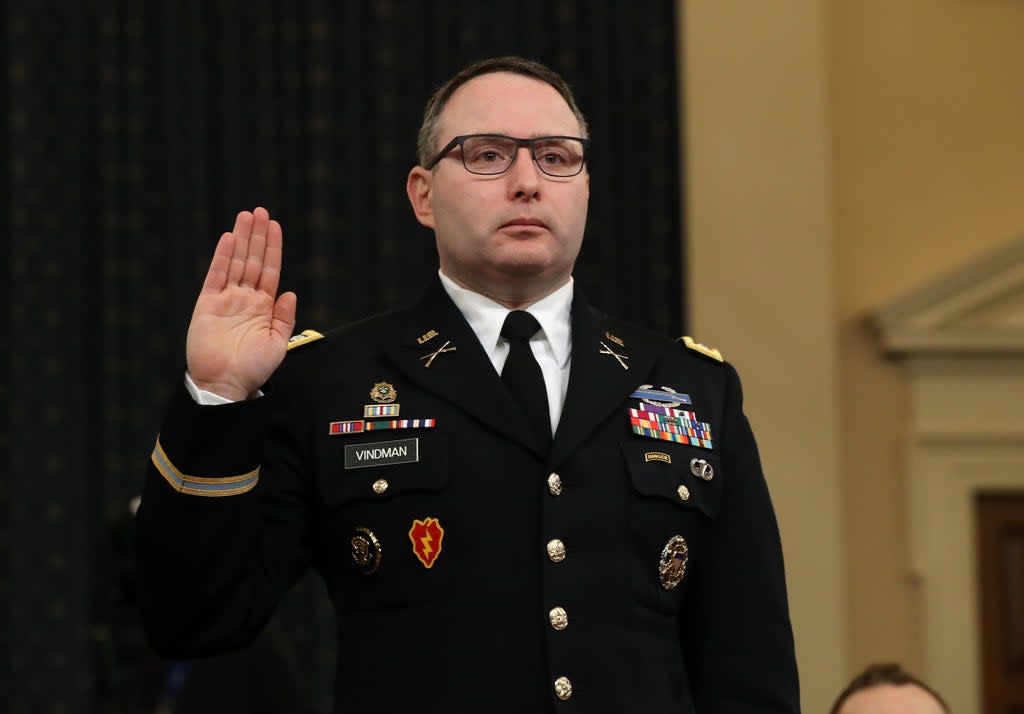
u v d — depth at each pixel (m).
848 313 22.02
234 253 6.50
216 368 6.23
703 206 21.50
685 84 21.73
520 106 6.79
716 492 6.80
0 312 20.83
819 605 20.81
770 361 21.27
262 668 11.31
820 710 20.58
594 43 21.70
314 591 20.25
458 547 6.32
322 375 6.77
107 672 12.29
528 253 6.64
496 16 21.67
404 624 6.28
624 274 21.50
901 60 22.47
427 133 7.15
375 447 6.50
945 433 21.61
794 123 21.67
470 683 6.14
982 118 22.41
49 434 20.56
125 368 20.78
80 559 20.41
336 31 21.50
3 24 20.98
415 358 6.76
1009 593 21.88
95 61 21.14
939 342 21.55
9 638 20.22
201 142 21.06
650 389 6.89
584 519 6.41
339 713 6.38
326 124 21.25
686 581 6.78
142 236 20.95
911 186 22.28
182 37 21.22
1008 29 22.55
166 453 6.17
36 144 20.86
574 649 6.21
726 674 6.82
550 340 6.84
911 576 21.45
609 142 21.59
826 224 21.52
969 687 21.31
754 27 21.81
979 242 22.19
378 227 21.23
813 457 21.06
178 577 6.12
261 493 6.34
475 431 6.52
